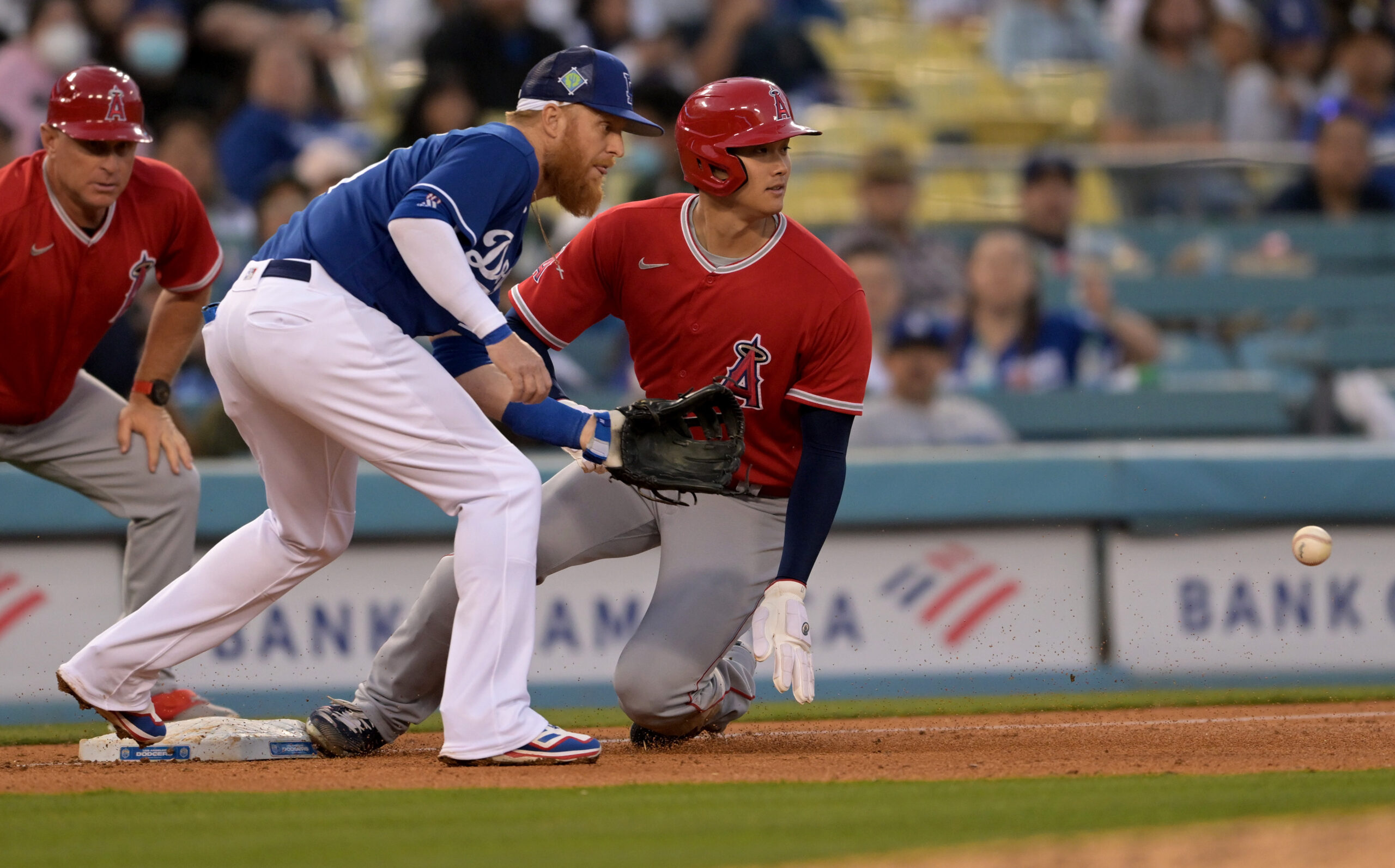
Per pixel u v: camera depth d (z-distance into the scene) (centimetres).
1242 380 3244
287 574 1293
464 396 1206
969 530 2323
